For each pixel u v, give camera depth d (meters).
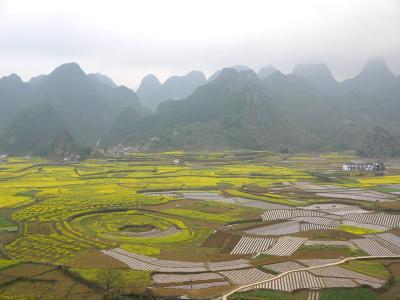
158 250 75.38
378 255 73.94
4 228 88.94
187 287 58.28
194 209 108.69
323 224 95.19
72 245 77.44
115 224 93.81
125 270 64.31
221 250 76.38
